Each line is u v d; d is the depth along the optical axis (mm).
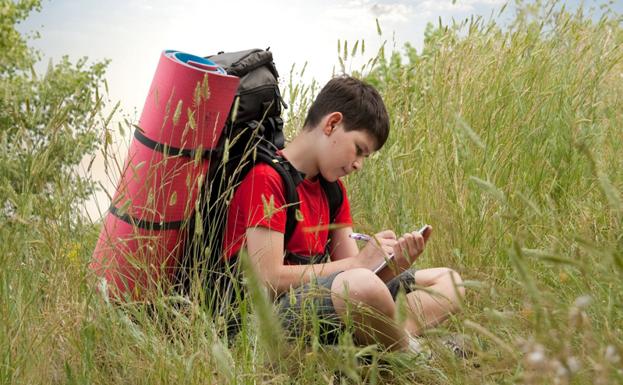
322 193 2758
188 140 2627
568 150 3785
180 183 2619
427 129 3941
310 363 2092
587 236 2607
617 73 5031
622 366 1562
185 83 2598
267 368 2225
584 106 4375
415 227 3385
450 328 2551
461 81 4199
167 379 2154
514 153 3748
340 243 2865
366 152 2658
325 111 2637
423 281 2666
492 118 3914
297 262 2635
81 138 2463
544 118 4031
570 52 4734
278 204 2547
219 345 2115
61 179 2469
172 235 2639
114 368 2258
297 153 2684
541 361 1546
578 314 1610
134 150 2688
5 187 2381
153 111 2666
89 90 2473
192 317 2283
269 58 2908
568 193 3482
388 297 2307
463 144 3635
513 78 4219
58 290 2365
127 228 2619
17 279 2381
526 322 1959
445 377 2143
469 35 4641
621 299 1998
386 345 2363
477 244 3061
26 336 2221
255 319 2281
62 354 2299
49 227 2430
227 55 2959
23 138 2424
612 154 3896
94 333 2199
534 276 2664
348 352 1900
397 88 4676
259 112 2807
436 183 3453
